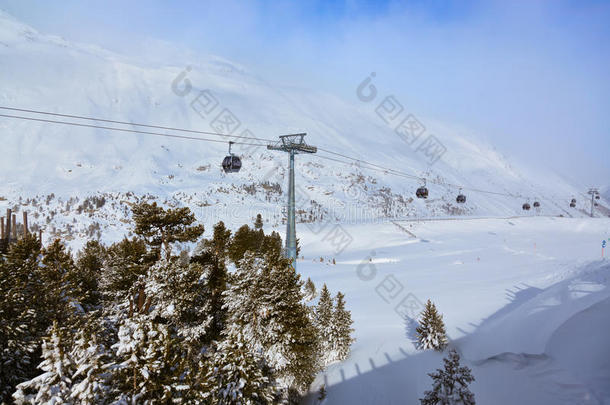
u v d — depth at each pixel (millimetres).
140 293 22844
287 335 20000
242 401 15359
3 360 15578
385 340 29859
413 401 21406
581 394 18500
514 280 48375
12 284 18953
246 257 21375
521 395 19953
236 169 24250
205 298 22750
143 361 12484
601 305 26016
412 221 143875
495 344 26484
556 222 139000
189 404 12586
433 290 45688
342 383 24312
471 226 132125
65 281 23500
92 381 11445
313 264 75938
